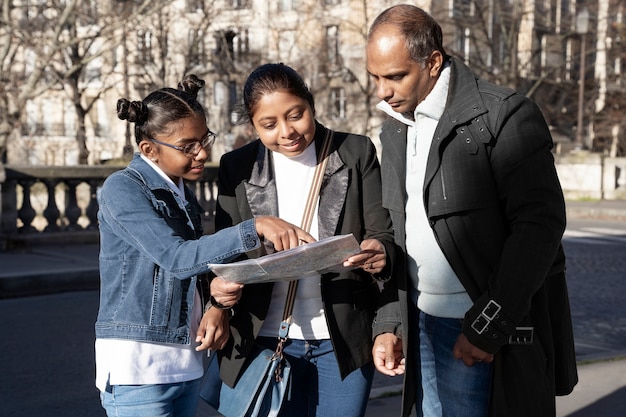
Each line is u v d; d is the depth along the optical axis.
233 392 2.71
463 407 2.67
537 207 2.36
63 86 18.23
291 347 2.74
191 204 2.72
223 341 2.61
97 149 45.16
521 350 2.49
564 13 36.12
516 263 2.34
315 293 2.71
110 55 24.64
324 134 2.75
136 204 2.48
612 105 38.50
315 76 27.88
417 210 2.64
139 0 17.80
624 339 6.95
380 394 4.91
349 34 29.84
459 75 2.52
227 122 24.89
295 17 28.47
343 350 2.67
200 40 22.41
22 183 11.34
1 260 9.87
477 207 2.46
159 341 2.52
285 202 2.71
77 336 6.75
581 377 5.27
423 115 2.59
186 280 2.60
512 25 28.52
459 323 2.66
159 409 2.53
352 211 2.72
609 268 11.35
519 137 2.40
